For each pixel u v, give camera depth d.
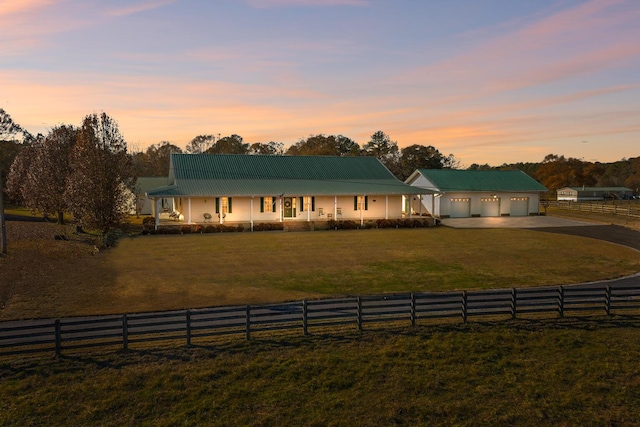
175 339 12.23
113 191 27.80
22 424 8.73
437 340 12.58
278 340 12.34
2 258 21.42
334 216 38.47
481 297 16.19
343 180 43.03
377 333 12.90
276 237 31.39
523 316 14.41
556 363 11.59
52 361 10.86
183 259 23.19
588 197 86.31
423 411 9.56
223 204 37.12
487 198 45.66
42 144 37.47
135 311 14.23
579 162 96.50
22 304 14.73
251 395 9.93
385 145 84.31
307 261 22.69
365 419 9.25
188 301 15.38
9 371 10.41
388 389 10.31
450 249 26.34
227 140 90.56
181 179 38.38
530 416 9.49
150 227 33.06
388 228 36.84
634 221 40.91
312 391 10.14
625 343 12.64
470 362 11.55
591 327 13.65
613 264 21.91
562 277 19.09
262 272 20.09
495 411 9.63
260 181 40.25
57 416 9.01
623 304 15.56
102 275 19.27
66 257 23.36
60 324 10.91
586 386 10.59
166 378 10.34
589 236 31.61
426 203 46.34
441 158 80.06
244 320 13.59
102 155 27.53
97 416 9.06
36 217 44.78
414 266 21.36
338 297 15.95
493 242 29.05
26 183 37.97
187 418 9.12
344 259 23.22
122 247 26.98
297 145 86.94
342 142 86.25
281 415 9.31
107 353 11.34
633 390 10.45
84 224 27.25
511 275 19.44
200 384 10.20
